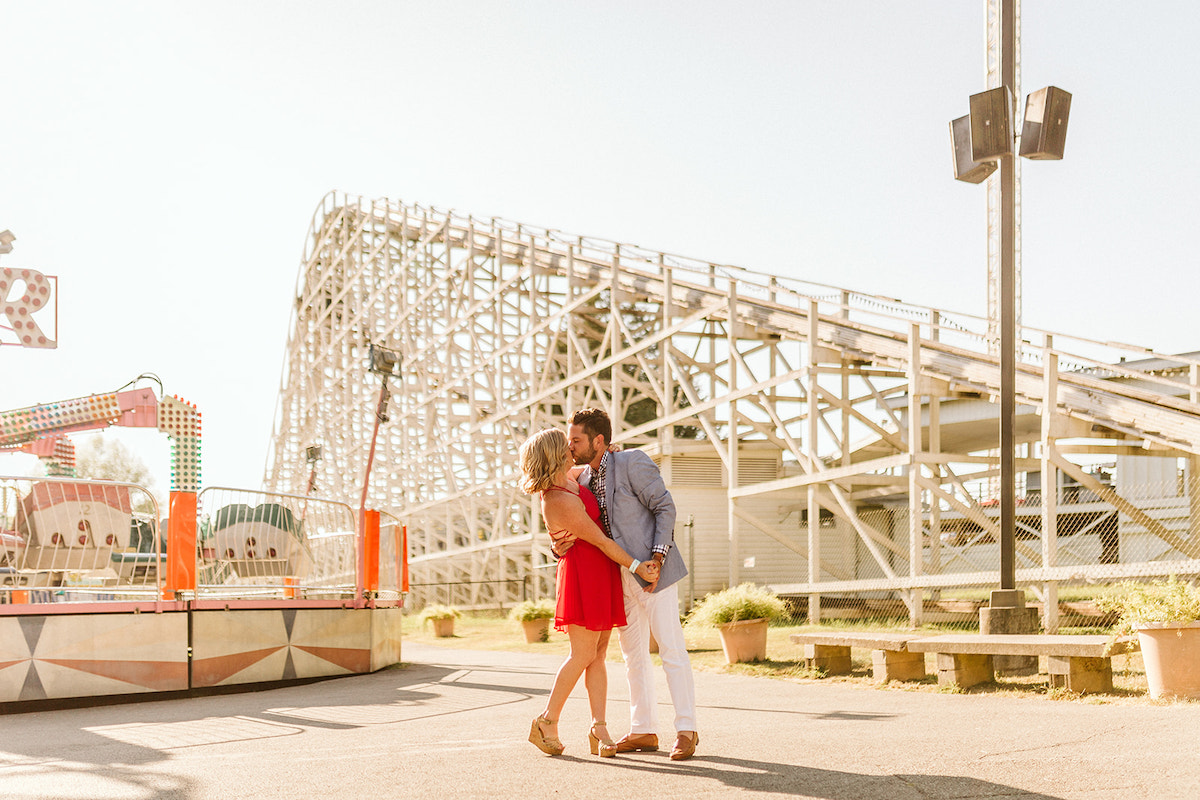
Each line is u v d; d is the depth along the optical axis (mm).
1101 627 13289
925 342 18375
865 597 19922
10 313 19547
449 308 35531
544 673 10156
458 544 36000
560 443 4277
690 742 4039
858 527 17469
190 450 21375
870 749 4125
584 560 4219
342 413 43906
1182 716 4801
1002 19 9875
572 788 3441
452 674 10227
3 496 9031
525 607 16156
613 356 25062
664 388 23266
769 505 24406
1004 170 9414
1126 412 14086
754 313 21391
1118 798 3059
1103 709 5324
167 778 3830
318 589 10508
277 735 5418
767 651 10875
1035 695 6293
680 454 23906
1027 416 21797
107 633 8648
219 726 5961
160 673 8891
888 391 22984
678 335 25641
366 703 7371
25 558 9102
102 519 9500
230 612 9461
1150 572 12531
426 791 3443
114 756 4617
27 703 8180
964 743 4199
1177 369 19609
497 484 30828
